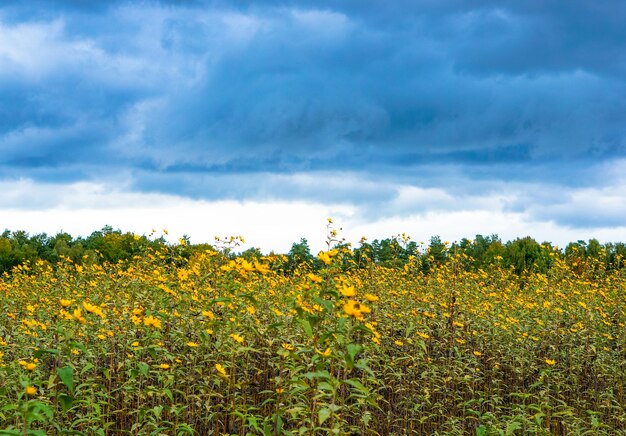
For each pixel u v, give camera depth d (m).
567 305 12.59
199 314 8.14
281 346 8.45
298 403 5.86
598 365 10.92
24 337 8.43
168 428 6.70
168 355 7.19
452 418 8.94
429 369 9.50
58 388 7.54
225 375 6.75
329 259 6.09
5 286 14.27
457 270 13.35
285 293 10.77
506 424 8.38
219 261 8.65
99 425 7.11
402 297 11.36
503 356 11.10
